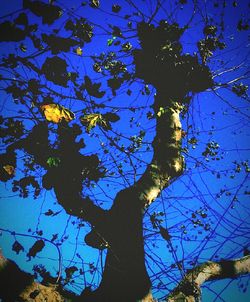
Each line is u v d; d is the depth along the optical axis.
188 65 6.06
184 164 5.71
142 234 4.80
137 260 4.50
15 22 3.14
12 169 3.94
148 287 4.32
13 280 3.43
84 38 4.05
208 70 6.18
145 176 5.45
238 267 5.43
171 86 6.11
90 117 3.87
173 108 5.89
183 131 6.36
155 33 5.91
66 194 4.69
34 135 4.11
